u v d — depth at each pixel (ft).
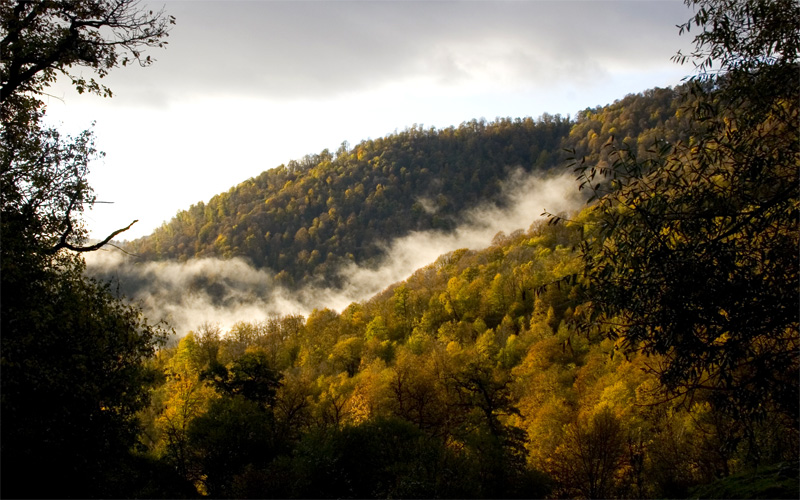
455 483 72.08
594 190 26.71
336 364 264.72
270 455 93.91
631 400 111.55
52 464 44.86
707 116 26.53
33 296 40.06
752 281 23.31
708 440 76.13
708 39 26.86
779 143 24.68
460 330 282.97
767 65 25.45
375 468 81.05
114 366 48.52
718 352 24.25
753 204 24.34
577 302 26.61
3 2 41.14
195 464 93.61
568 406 136.87
